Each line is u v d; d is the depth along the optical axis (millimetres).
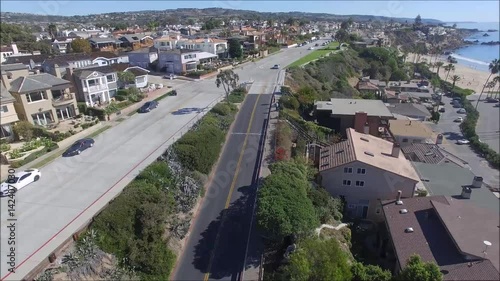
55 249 22766
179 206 30156
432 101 96438
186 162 35656
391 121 58688
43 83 48531
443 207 30234
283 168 32750
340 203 34750
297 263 21844
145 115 54594
